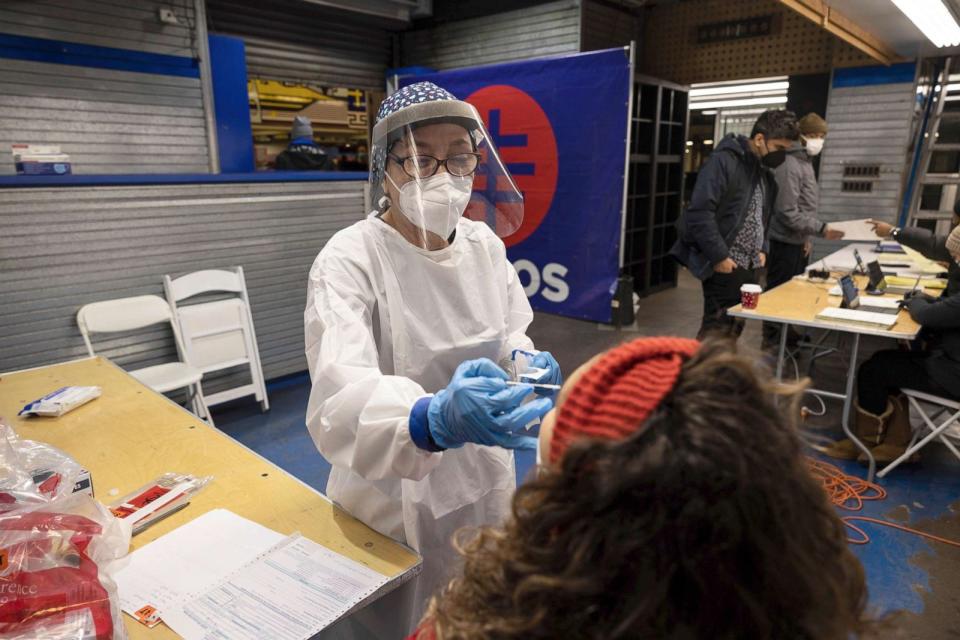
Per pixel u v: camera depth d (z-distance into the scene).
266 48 5.18
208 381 3.41
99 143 3.90
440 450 0.96
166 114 4.15
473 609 0.47
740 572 0.37
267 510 1.19
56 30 3.62
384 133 1.19
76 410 1.70
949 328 2.52
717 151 3.29
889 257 4.15
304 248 3.70
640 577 0.37
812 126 3.96
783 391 0.44
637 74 5.45
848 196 5.46
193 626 0.88
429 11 5.71
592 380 0.45
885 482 2.70
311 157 4.54
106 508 1.09
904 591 2.04
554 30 5.24
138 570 1.00
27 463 1.14
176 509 1.20
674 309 5.87
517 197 1.47
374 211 1.32
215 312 3.28
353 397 0.99
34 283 2.71
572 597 0.39
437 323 1.24
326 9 5.18
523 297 1.48
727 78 6.01
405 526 1.22
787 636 0.39
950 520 2.43
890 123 5.14
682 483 0.37
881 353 2.81
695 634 0.38
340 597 0.94
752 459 0.38
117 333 3.04
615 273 3.92
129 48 3.92
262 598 0.94
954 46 4.51
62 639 0.75
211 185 3.21
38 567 0.82
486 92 4.22
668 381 0.42
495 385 0.88
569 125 3.88
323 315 1.10
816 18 3.44
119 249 2.95
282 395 3.74
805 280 3.57
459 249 1.29
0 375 2.00
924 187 5.60
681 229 3.51
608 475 0.38
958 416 2.55
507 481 1.39
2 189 2.57
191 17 4.15
